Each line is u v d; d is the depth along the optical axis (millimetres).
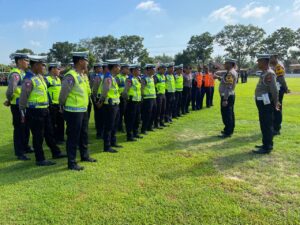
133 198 4266
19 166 5824
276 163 5727
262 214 3805
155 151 6688
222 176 5070
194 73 13445
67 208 3994
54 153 6418
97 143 7660
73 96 5512
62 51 78875
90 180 4957
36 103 5676
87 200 4215
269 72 6211
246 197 4277
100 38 86625
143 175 5164
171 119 10477
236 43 97125
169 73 10250
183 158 6109
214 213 3840
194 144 7258
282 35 94750
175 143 7379
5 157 6484
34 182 4898
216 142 7422
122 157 6270
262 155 6234
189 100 12398
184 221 3680
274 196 4297
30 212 3904
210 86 14078
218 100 17234
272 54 7824
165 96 9781
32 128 5758
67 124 5566
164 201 4168
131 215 3814
